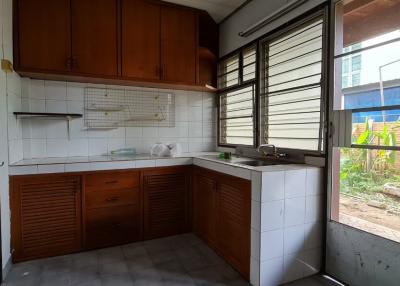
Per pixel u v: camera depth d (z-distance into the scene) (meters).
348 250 1.87
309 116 2.18
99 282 1.94
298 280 1.96
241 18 2.96
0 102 1.95
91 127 2.88
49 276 2.01
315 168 2.00
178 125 3.33
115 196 2.51
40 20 2.35
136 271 2.09
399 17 1.85
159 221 2.72
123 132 3.04
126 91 3.04
